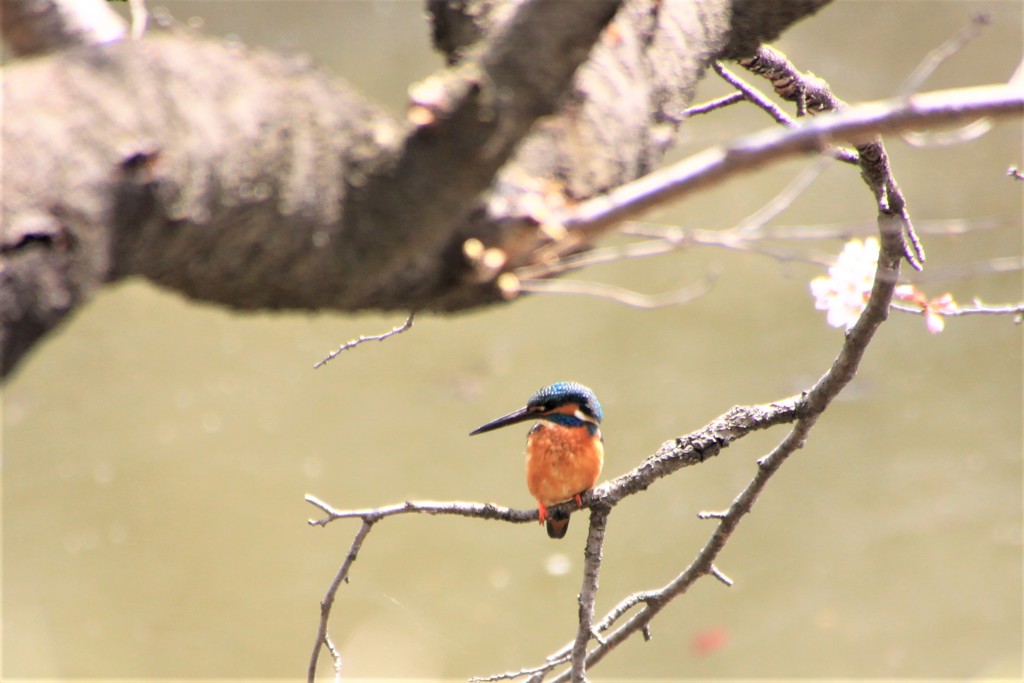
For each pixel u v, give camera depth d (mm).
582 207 2342
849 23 22500
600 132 2594
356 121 2248
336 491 15031
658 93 2803
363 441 15906
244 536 14359
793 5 3199
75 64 2064
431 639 13031
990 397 16188
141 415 16375
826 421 16000
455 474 15336
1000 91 2340
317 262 2225
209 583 13797
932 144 6348
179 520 14617
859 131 2275
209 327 18188
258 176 2135
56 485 15117
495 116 2174
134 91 2066
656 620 13539
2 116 1943
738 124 18188
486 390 16672
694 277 18641
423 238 2268
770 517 14625
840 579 13867
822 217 18938
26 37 2828
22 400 16594
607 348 17375
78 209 1938
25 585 13680
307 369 17328
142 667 12805
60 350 17516
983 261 18172
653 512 14789
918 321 17625
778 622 13312
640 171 2705
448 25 2773
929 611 13008
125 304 18625
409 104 2225
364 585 13773
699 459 5363
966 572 13719
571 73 2189
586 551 5332
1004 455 15211
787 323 17594
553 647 12984
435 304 2654
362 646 12844
